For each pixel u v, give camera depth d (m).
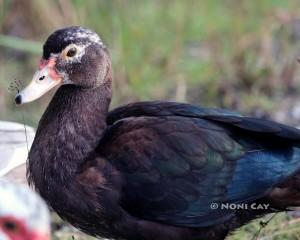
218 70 15.89
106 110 10.27
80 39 10.15
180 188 9.91
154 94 15.52
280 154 10.10
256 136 10.13
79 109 10.14
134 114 10.41
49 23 16.16
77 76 10.16
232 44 16.03
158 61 15.91
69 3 15.97
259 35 16.03
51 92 15.11
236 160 10.01
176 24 16.30
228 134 10.11
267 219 11.30
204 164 9.93
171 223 9.99
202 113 10.25
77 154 9.99
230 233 10.44
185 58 16.31
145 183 9.88
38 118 14.87
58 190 9.97
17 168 11.03
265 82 15.79
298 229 11.05
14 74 16.31
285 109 15.26
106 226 10.03
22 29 16.53
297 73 15.94
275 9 16.27
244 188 9.98
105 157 9.95
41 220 7.18
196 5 16.78
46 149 10.05
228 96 15.57
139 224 9.98
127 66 15.45
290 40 16.39
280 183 10.05
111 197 9.86
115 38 15.77
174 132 10.00
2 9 16.44
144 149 9.93
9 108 15.34
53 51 10.16
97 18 15.92
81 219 10.05
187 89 15.81
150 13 16.70
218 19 16.72
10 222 7.14
